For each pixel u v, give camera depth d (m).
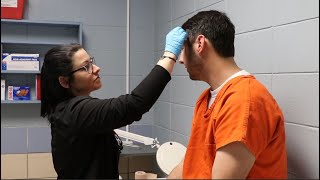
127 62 1.52
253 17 1.18
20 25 1.32
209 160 0.91
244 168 0.82
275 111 0.91
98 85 1.16
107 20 1.49
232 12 1.30
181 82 1.45
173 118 1.46
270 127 0.88
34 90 1.29
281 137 0.94
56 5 1.39
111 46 1.50
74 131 1.02
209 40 0.97
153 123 1.51
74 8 1.43
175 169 1.06
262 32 1.13
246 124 0.82
